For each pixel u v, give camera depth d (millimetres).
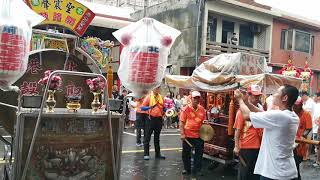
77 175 3850
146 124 8773
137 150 9828
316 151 9625
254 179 5953
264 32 21297
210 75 7641
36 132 3518
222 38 20094
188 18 18719
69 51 5008
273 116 3918
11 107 4238
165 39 4000
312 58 23203
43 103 3557
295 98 4031
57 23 4695
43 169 3674
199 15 18156
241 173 6004
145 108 8711
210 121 8438
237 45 20016
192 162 8195
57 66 4930
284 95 4031
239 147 6027
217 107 8445
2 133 5898
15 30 3346
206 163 8828
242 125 5965
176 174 7512
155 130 8828
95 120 3932
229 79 7223
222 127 7949
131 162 8414
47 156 3688
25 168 3490
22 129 3555
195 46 18266
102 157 3990
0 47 3299
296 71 11156
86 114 3854
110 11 14328
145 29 4012
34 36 4844
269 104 6348
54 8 4656
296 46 22078
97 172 3965
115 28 13688
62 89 4773
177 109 15117
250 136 5883
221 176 7574
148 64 3881
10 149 4488
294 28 22125
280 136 3938
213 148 8000
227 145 7781
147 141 8742
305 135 6699
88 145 3898
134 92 4035
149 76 3895
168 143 11414
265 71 7953
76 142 3832
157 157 8984
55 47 4980
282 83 7129
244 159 5945
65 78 4797
